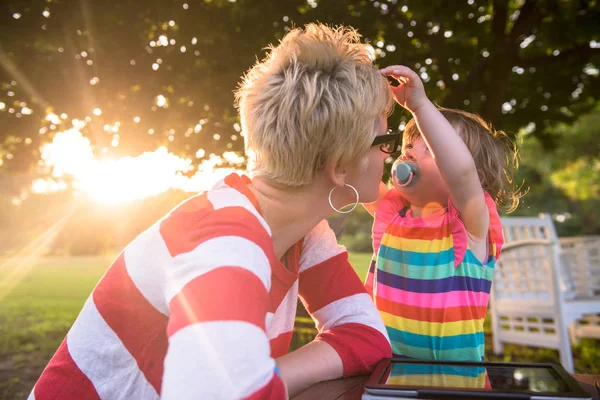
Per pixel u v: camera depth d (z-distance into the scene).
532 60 4.98
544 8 4.54
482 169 1.50
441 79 5.09
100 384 0.98
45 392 1.00
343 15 3.92
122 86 4.24
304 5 4.23
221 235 0.82
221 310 0.71
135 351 0.96
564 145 17.88
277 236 1.04
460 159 1.21
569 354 3.97
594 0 4.53
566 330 3.98
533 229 4.70
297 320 3.60
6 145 5.26
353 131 0.96
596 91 5.59
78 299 9.95
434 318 1.31
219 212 0.88
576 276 4.59
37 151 5.32
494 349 4.59
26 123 4.82
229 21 4.23
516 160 1.70
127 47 4.21
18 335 6.08
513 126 5.93
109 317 0.96
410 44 4.29
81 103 4.25
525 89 5.78
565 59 4.96
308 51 0.98
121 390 0.97
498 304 4.54
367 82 0.98
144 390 0.96
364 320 1.16
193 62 4.34
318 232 1.24
